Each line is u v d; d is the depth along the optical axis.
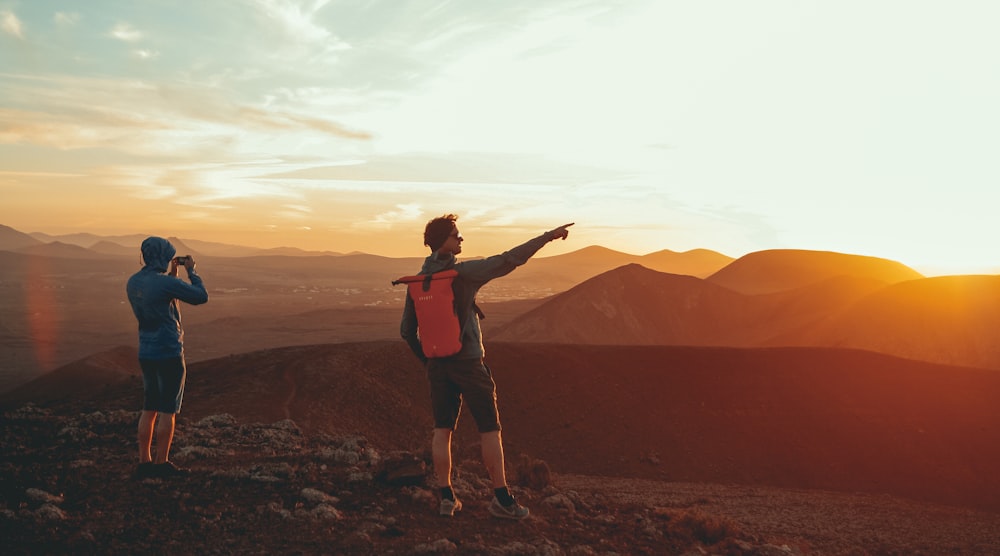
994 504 36.19
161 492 5.60
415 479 6.00
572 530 5.43
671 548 5.40
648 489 21.86
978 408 47.34
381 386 41.34
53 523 4.73
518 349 55.03
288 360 43.50
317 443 9.08
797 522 13.19
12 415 9.89
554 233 4.81
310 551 4.46
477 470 8.56
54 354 188.38
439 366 5.14
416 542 4.71
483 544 4.75
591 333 162.38
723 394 48.53
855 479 38.81
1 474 5.93
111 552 4.29
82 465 6.39
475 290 4.99
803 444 42.72
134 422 9.20
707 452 41.03
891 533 13.04
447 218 4.98
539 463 7.51
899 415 46.47
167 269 6.18
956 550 11.19
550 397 46.88
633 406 46.06
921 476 39.50
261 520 5.00
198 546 4.45
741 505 17.31
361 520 5.08
